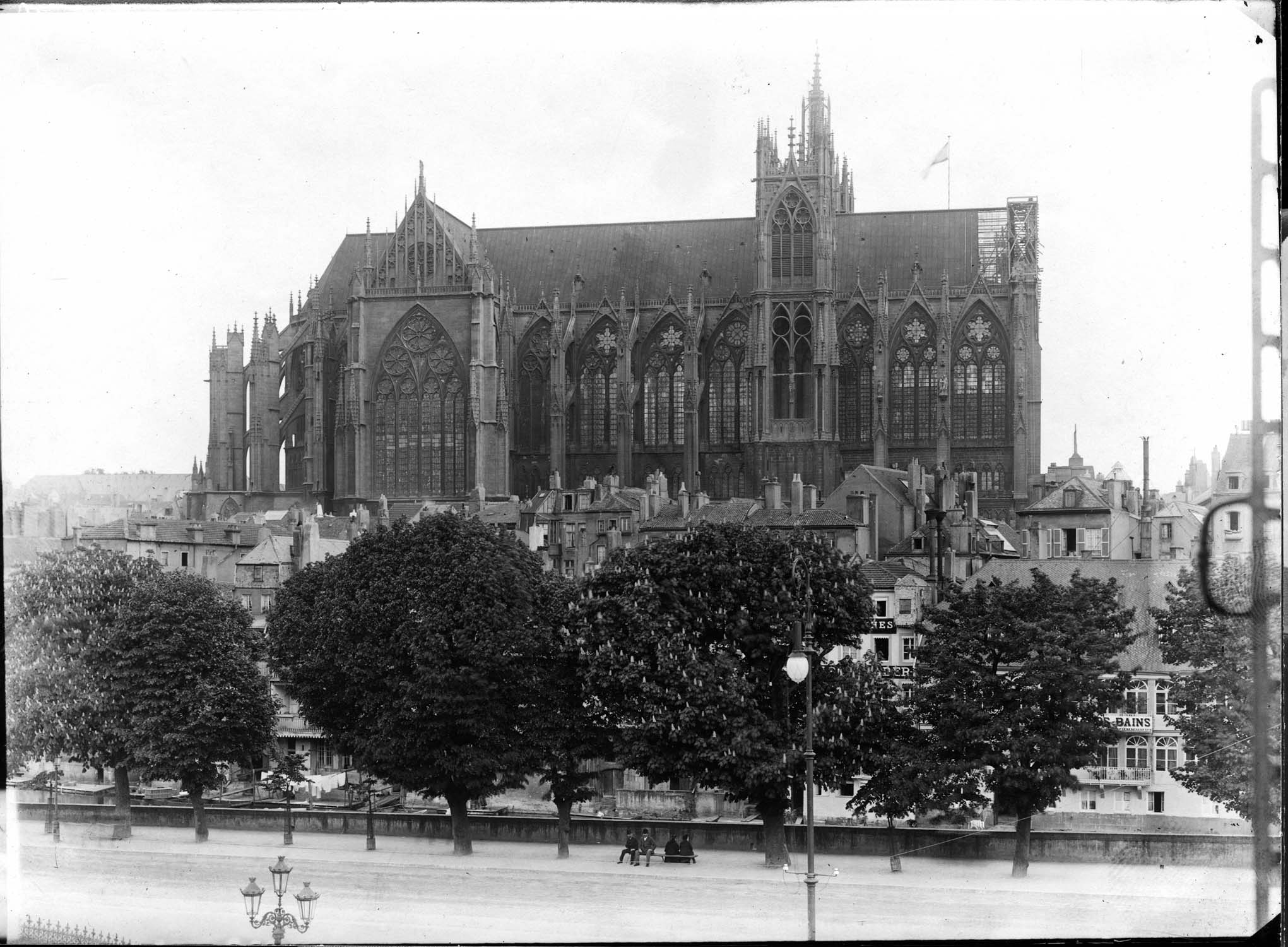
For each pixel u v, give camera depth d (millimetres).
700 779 103375
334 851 110250
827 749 101438
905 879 98625
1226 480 136000
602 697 106688
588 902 92625
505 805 128000
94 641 119000
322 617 116500
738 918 90875
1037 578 106125
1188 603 101438
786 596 105312
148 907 95562
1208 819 112625
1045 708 102000
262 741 120688
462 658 109688
